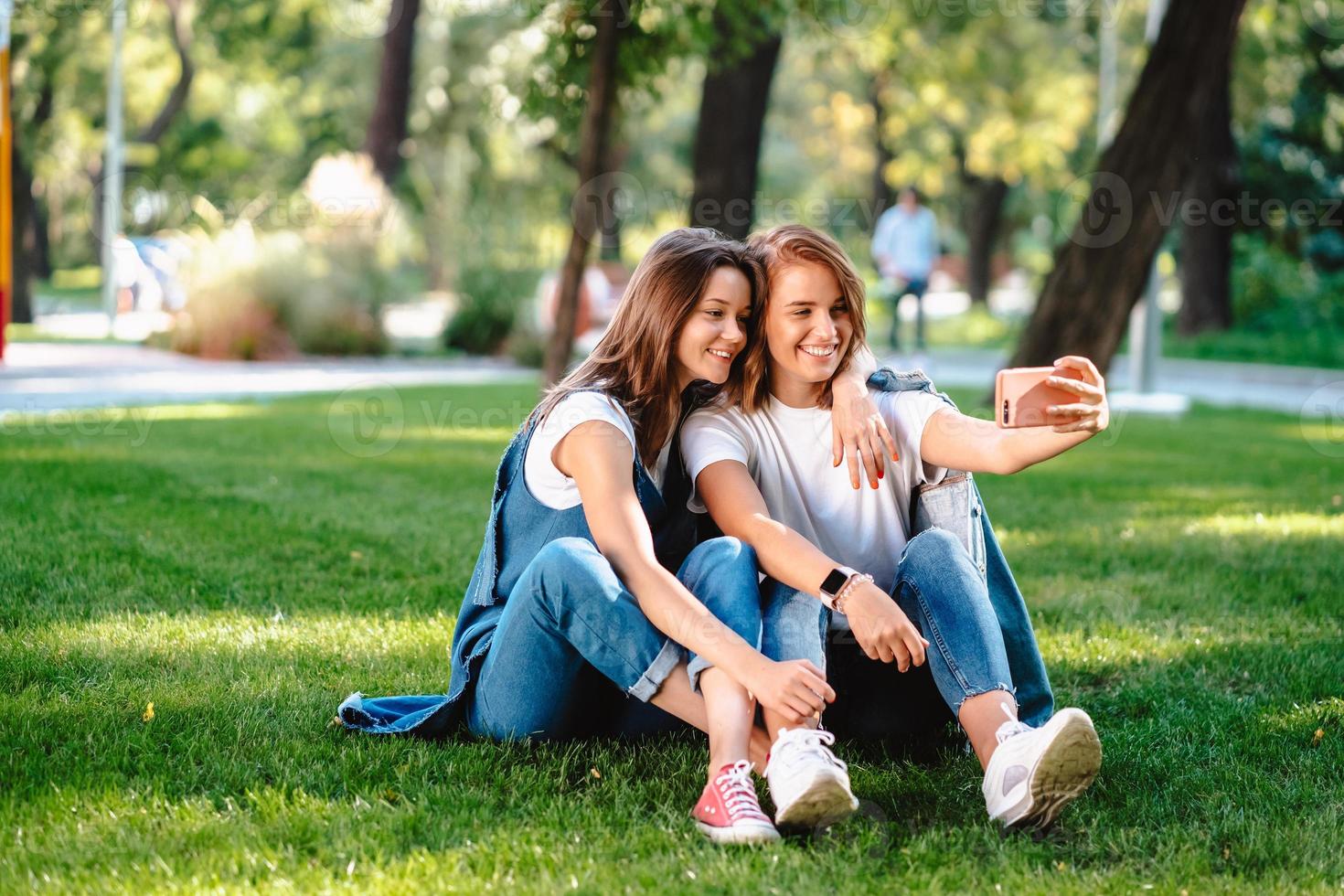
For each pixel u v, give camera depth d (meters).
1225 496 7.31
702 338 2.90
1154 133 10.62
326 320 16.34
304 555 5.18
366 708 3.21
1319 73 21.94
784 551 2.80
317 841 2.51
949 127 27.48
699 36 8.79
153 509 5.86
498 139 27.80
